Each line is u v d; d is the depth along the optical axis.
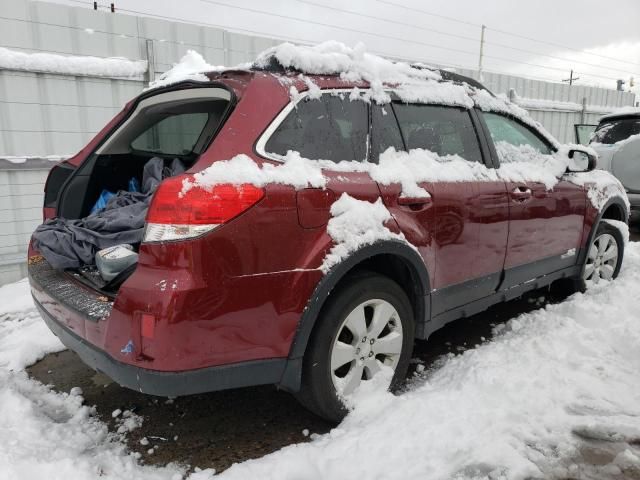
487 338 3.54
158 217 1.96
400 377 2.74
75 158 3.29
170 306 1.88
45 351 3.41
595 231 4.07
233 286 1.99
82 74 4.59
